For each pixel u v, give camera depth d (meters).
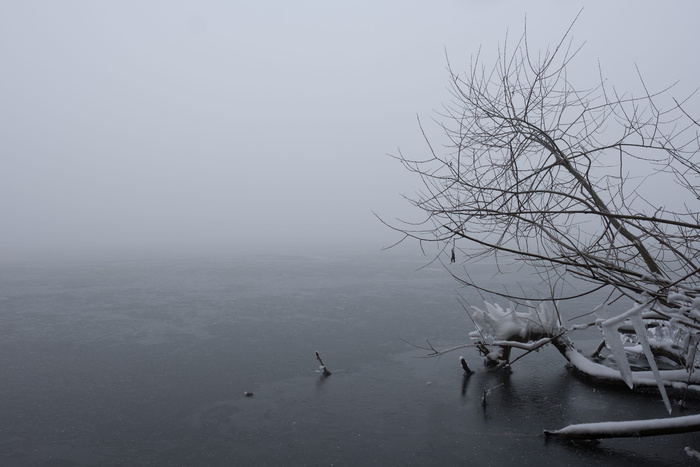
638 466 6.09
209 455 6.91
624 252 5.35
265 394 9.37
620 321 5.00
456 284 25.69
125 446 7.24
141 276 31.44
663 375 8.70
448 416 8.07
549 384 9.56
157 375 10.61
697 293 4.80
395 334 14.15
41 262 45.12
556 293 20.66
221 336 14.15
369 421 7.97
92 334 14.55
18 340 13.85
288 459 6.74
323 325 15.52
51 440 7.46
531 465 6.27
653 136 4.95
